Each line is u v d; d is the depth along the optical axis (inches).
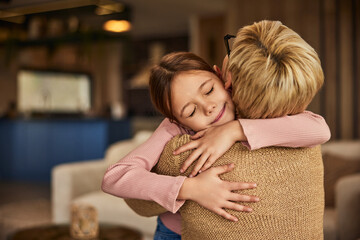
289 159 30.4
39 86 333.7
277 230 30.0
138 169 32.2
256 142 29.3
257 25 31.2
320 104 166.2
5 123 261.9
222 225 30.3
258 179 29.6
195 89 32.4
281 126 30.0
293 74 28.4
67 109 356.8
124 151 131.0
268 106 29.3
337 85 165.0
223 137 30.5
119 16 266.8
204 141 31.2
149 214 37.4
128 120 240.8
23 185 237.9
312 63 29.3
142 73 349.4
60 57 350.6
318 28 170.7
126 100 390.6
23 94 321.4
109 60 391.5
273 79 28.2
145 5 272.4
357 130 161.6
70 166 123.2
